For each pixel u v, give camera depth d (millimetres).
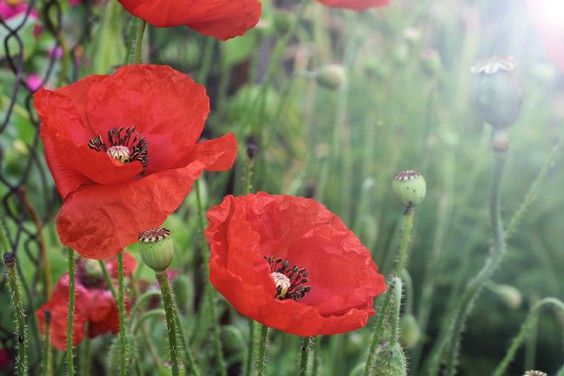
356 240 574
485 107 667
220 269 515
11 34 747
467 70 1344
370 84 1135
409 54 1033
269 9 1021
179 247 820
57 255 812
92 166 530
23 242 827
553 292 1112
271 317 521
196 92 577
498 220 696
